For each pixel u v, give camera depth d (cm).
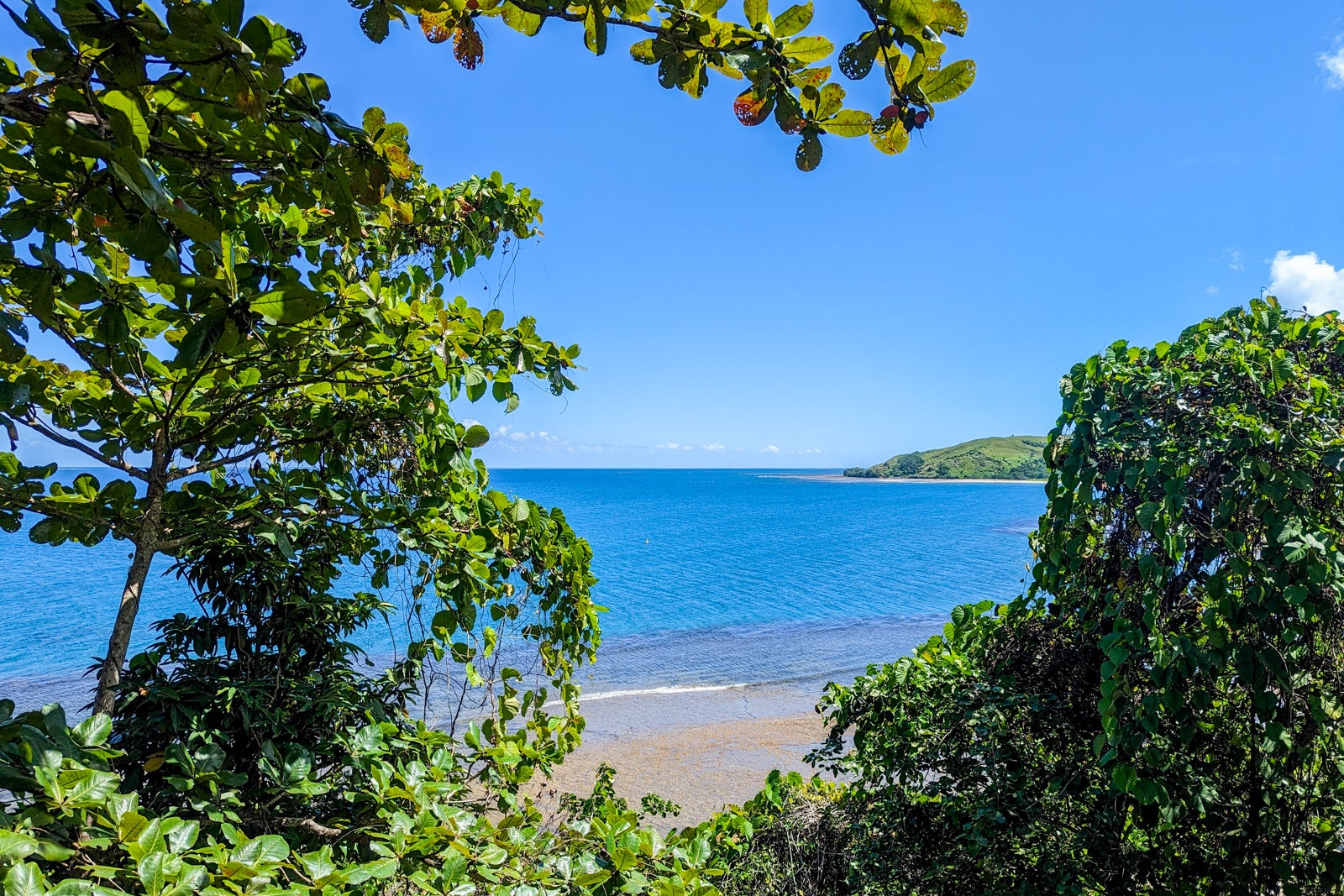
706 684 1812
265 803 278
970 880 361
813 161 126
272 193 173
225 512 278
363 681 370
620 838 217
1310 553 277
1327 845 308
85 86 114
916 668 419
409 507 295
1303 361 326
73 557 4272
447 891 176
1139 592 316
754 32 118
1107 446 324
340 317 250
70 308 199
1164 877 331
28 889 112
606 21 119
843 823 428
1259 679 286
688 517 7700
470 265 398
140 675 309
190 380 220
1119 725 299
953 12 104
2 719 149
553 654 352
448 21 132
